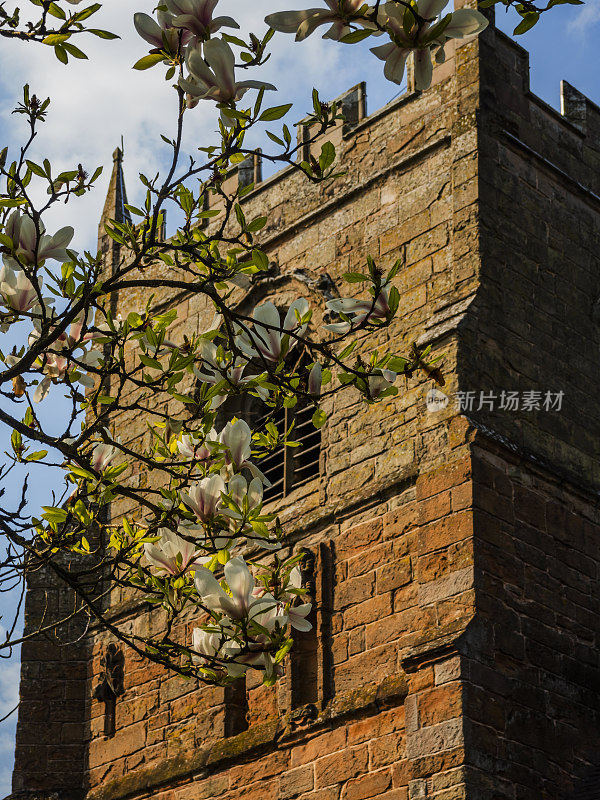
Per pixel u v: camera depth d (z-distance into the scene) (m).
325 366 9.92
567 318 21.91
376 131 23.16
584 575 20.12
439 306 20.78
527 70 22.75
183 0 8.35
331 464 21.28
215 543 9.86
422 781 17.45
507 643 18.38
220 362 10.01
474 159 21.38
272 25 7.02
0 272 9.98
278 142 9.47
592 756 18.86
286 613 9.26
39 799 23.58
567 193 22.86
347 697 19.33
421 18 6.88
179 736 22.12
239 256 24.09
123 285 10.31
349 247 22.77
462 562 18.53
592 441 21.38
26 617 24.83
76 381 10.40
